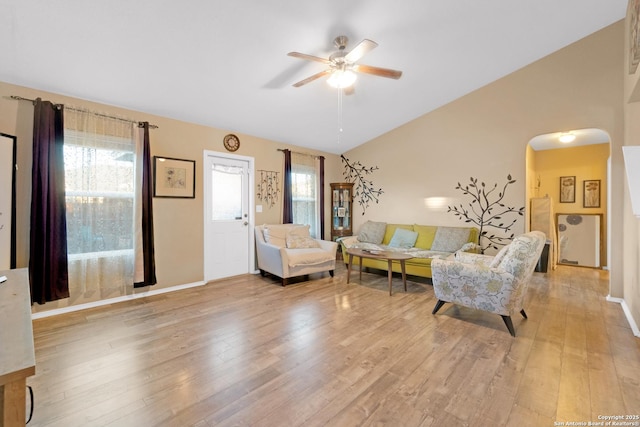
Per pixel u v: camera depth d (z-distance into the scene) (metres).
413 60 3.50
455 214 4.72
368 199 5.85
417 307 3.14
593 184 5.09
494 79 4.25
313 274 4.68
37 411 1.54
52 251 2.76
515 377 1.85
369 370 1.94
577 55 3.62
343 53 2.57
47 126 2.74
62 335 2.45
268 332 2.51
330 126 4.91
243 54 2.82
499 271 2.50
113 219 3.20
